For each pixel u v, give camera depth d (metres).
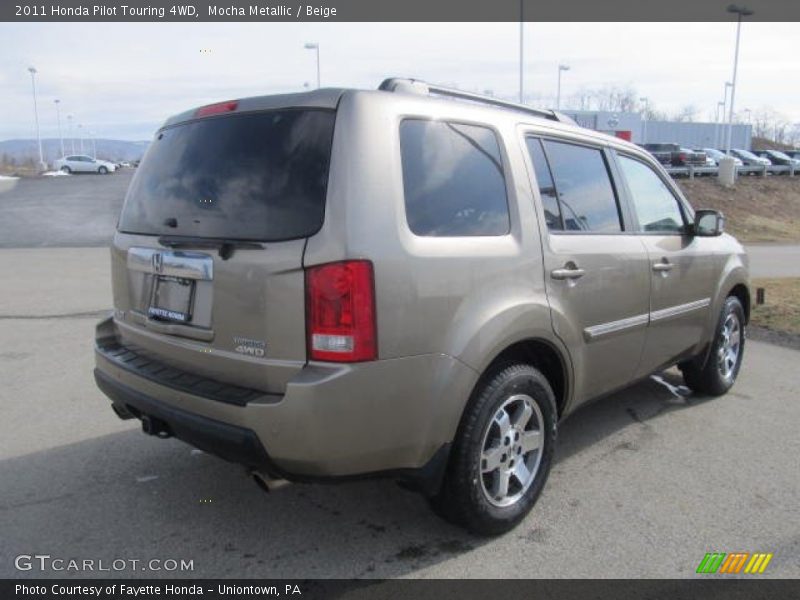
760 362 6.57
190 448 4.31
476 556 3.08
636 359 4.24
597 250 3.74
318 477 2.66
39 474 3.91
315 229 2.63
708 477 3.93
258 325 2.74
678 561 3.05
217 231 2.91
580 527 3.35
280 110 2.89
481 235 3.09
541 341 3.35
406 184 2.82
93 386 5.61
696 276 4.78
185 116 3.33
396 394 2.71
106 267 13.41
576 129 3.96
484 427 3.06
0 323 8.11
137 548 3.14
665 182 4.75
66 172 54.97
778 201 32.75
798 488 3.79
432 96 3.13
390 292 2.66
